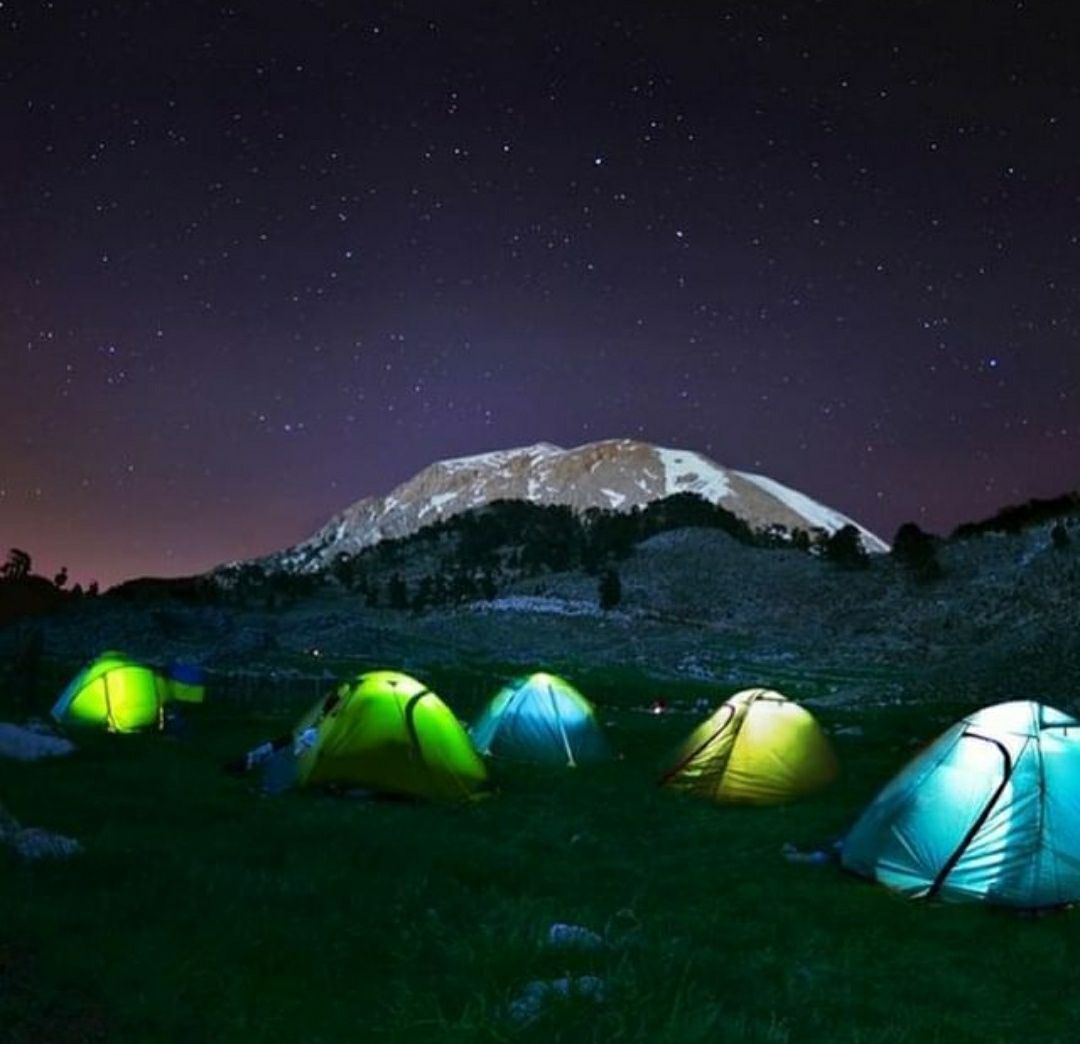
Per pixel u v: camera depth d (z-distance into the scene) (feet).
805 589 340.18
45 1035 22.50
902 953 33.09
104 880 34.88
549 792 64.28
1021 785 41.04
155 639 286.25
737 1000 27.09
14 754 67.51
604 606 343.67
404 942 30.22
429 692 63.67
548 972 28.30
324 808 54.54
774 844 49.75
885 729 110.11
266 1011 24.71
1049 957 32.81
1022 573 285.64
